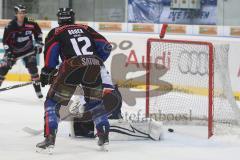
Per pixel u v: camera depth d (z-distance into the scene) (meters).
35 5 33.81
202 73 19.64
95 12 33.41
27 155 12.45
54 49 12.49
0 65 20.66
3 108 19.77
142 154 12.77
